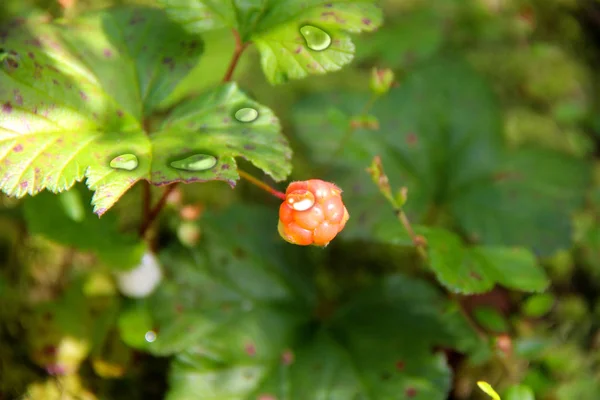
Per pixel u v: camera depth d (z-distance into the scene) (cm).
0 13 40
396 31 49
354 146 42
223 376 37
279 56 33
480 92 44
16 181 31
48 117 32
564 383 40
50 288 40
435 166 43
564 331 42
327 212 31
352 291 42
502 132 44
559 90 52
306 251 40
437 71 45
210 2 34
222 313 38
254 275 39
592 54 56
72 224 36
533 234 42
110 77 34
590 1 57
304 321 39
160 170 31
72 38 34
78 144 32
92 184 31
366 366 37
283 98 46
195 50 35
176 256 38
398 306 39
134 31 35
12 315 39
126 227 42
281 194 32
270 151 32
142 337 37
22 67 32
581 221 45
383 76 37
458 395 40
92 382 39
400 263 44
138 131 33
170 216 42
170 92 34
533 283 35
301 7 34
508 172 43
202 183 44
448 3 52
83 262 41
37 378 38
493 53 53
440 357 37
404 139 43
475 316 40
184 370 36
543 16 56
